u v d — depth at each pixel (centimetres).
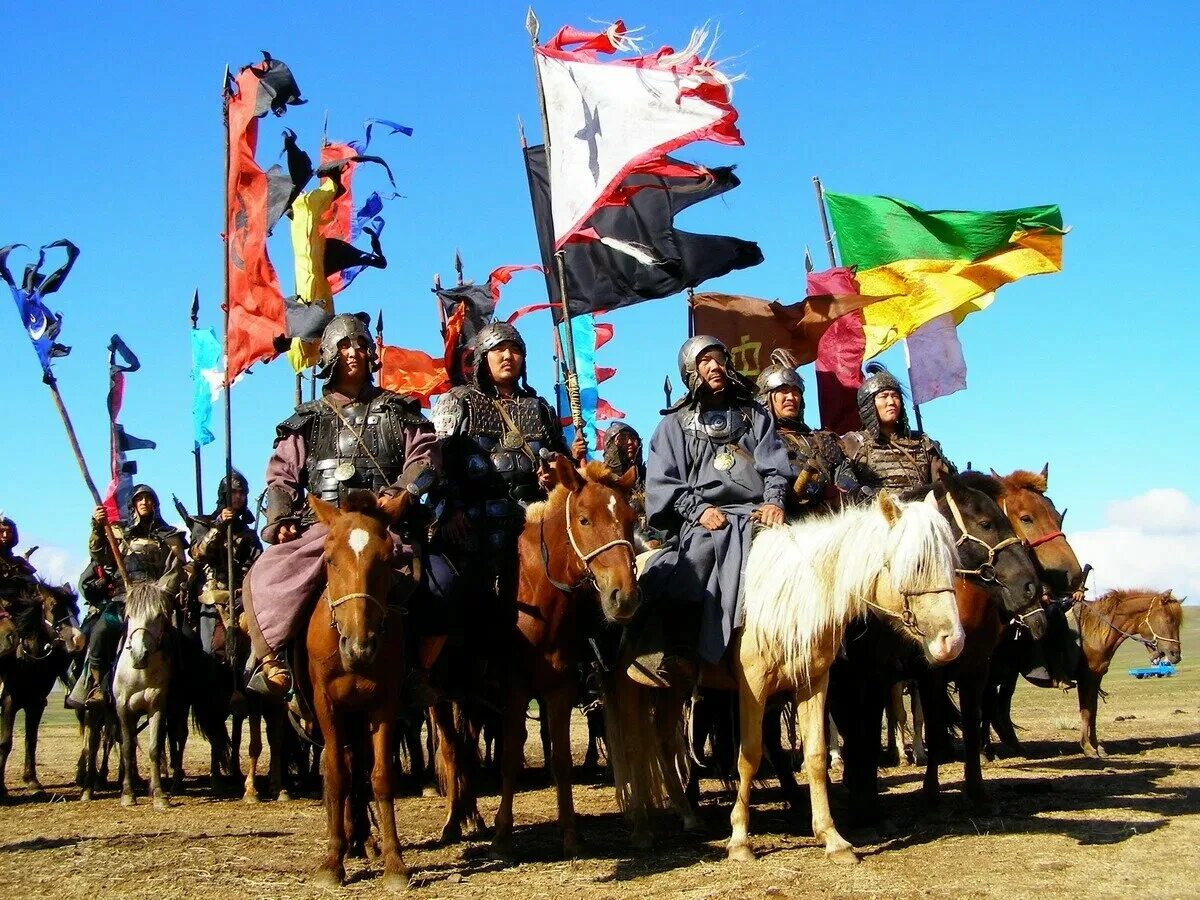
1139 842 774
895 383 1003
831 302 1224
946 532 731
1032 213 1264
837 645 763
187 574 1284
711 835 872
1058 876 686
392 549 701
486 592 822
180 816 1085
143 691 1166
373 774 717
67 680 1461
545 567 794
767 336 1234
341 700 709
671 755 901
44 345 1140
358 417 814
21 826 1038
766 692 771
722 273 1178
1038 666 1301
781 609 749
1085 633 1373
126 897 697
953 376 1339
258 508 826
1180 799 962
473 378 893
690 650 794
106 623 1249
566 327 1008
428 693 780
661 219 1167
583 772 1341
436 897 682
